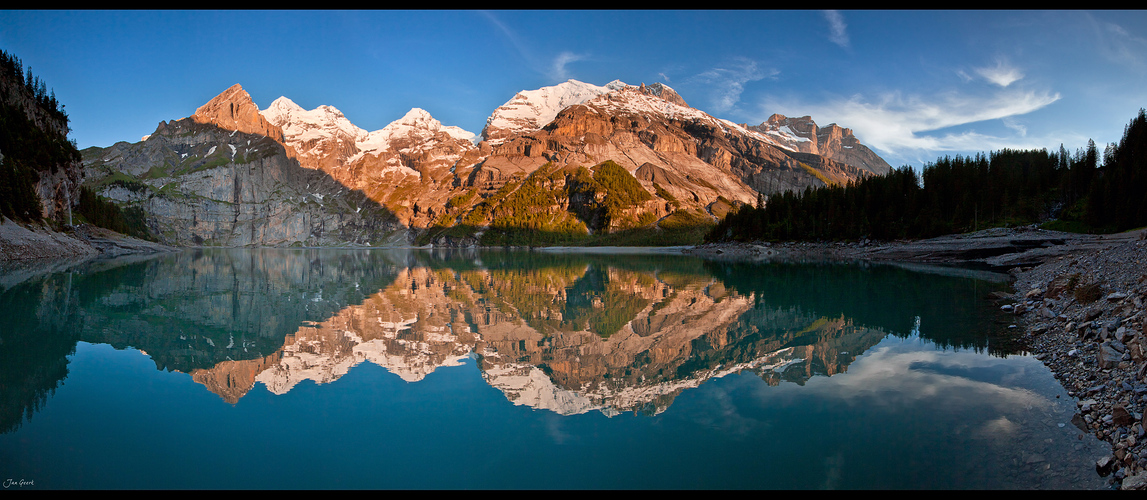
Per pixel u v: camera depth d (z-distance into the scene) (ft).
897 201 366.02
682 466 28.43
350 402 38.40
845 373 47.11
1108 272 83.76
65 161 354.54
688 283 142.10
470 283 142.61
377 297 106.01
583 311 86.69
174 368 47.11
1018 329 67.36
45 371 45.39
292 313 82.12
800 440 31.83
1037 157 365.81
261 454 29.66
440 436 32.35
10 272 153.17
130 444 30.60
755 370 48.42
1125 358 41.34
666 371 47.62
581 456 29.68
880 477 27.09
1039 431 32.86
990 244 243.60
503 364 49.85
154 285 124.67
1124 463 27.30
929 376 45.93
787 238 416.67
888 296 105.50
